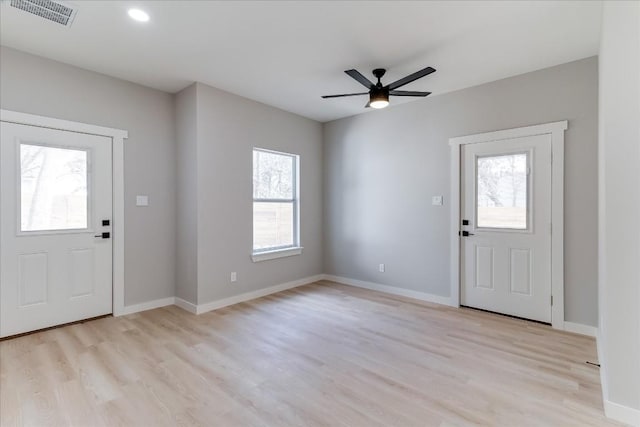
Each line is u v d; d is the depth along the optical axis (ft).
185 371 7.61
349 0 7.18
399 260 14.24
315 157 16.79
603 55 6.51
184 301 12.37
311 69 10.76
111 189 11.34
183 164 12.46
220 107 12.51
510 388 6.94
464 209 12.42
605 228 6.20
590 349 8.80
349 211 16.12
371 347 8.95
